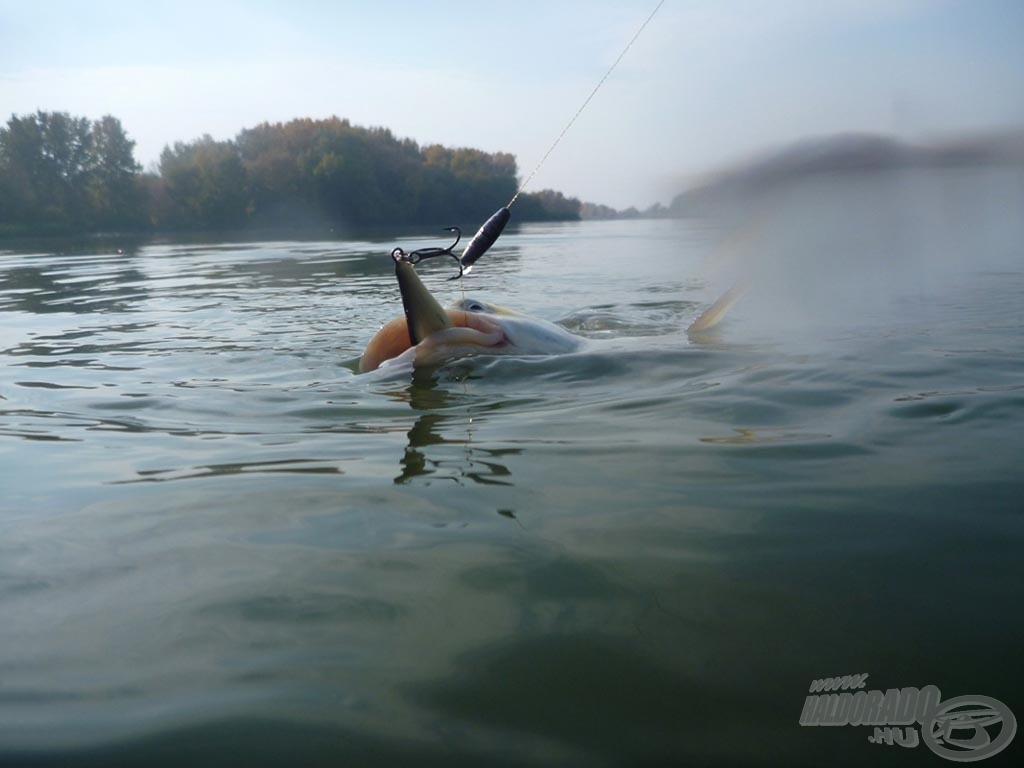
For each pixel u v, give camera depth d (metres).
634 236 23.09
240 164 50.31
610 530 1.96
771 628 1.49
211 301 8.06
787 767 1.13
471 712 1.27
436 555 1.85
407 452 2.67
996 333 4.53
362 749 1.20
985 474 2.25
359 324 6.21
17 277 12.17
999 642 1.41
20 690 1.37
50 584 1.78
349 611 1.60
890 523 1.94
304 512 2.15
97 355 4.96
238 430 3.07
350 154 51.25
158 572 1.82
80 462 2.71
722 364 3.88
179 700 1.33
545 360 3.99
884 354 3.97
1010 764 1.12
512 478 2.37
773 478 2.29
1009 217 9.58
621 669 1.37
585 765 1.15
